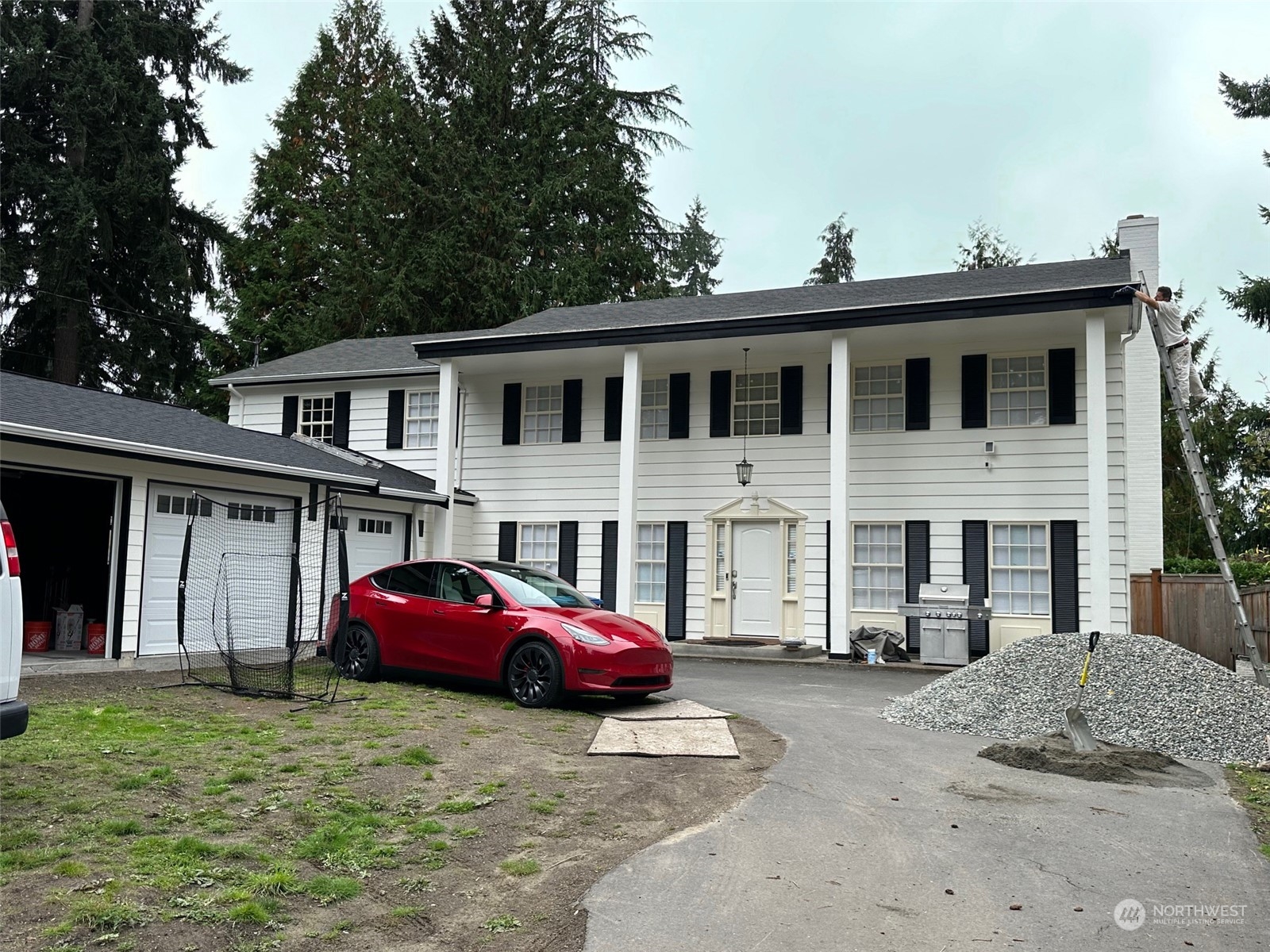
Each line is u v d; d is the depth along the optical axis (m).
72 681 10.57
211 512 13.92
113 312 29.55
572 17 37.19
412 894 4.56
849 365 16.67
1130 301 14.11
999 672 10.42
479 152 34.47
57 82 27.39
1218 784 7.41
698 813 6.16
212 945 3.82
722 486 18.27
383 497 17.17
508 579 10.62
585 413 19.61
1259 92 25.75
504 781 6.64
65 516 15.21
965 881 4.98
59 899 4.09
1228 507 33.28
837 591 15.84
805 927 4.32
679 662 15.70
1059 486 15.92
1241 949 4.18
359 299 32.91
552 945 4.06
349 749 7.27
